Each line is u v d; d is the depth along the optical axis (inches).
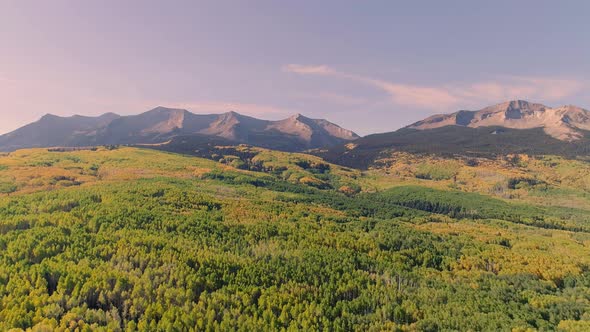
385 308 4778.5
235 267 5344.5
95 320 3804.1
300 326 4227.4
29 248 4945.9
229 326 3986.2
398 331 4382.4
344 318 4616.1
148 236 5895.7
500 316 4709.6
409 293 5334.6
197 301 4510.3
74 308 3818.9
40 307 3759.8
